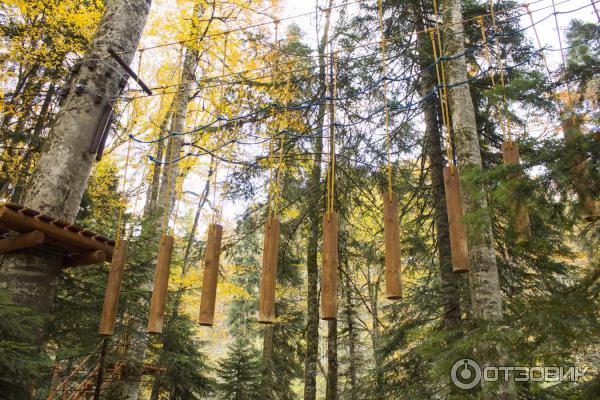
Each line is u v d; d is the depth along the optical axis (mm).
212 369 11281
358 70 8922
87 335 6719
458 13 6688
